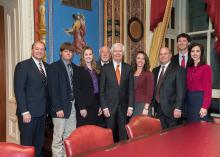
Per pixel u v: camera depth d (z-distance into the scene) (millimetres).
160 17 4320
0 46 3727
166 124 3215
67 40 3621
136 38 4359
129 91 3211
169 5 4273
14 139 3625
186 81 3242
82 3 3760
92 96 3137
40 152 2949
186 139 1923
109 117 3131
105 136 1946
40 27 3330
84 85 3082
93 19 3893
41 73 2889
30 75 2799
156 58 4355
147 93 3270
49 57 3451
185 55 3521
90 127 1904
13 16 3459
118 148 1714
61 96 2947
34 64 2852
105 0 3965
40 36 3336
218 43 3840
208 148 1702
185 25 4766
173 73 3184
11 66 3637
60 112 2928
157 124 2369
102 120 3346
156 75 3355
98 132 1921
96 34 3930
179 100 3119
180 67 3217
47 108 3020
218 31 3816
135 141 1882
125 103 3207
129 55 4262
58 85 2936
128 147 1736
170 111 3180
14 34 3465
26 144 2811
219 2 3795
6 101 3809
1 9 3709
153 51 4383
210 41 4422
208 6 3914
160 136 2020
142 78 3316
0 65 3748
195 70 3180
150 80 3273
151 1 4398
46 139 3377
